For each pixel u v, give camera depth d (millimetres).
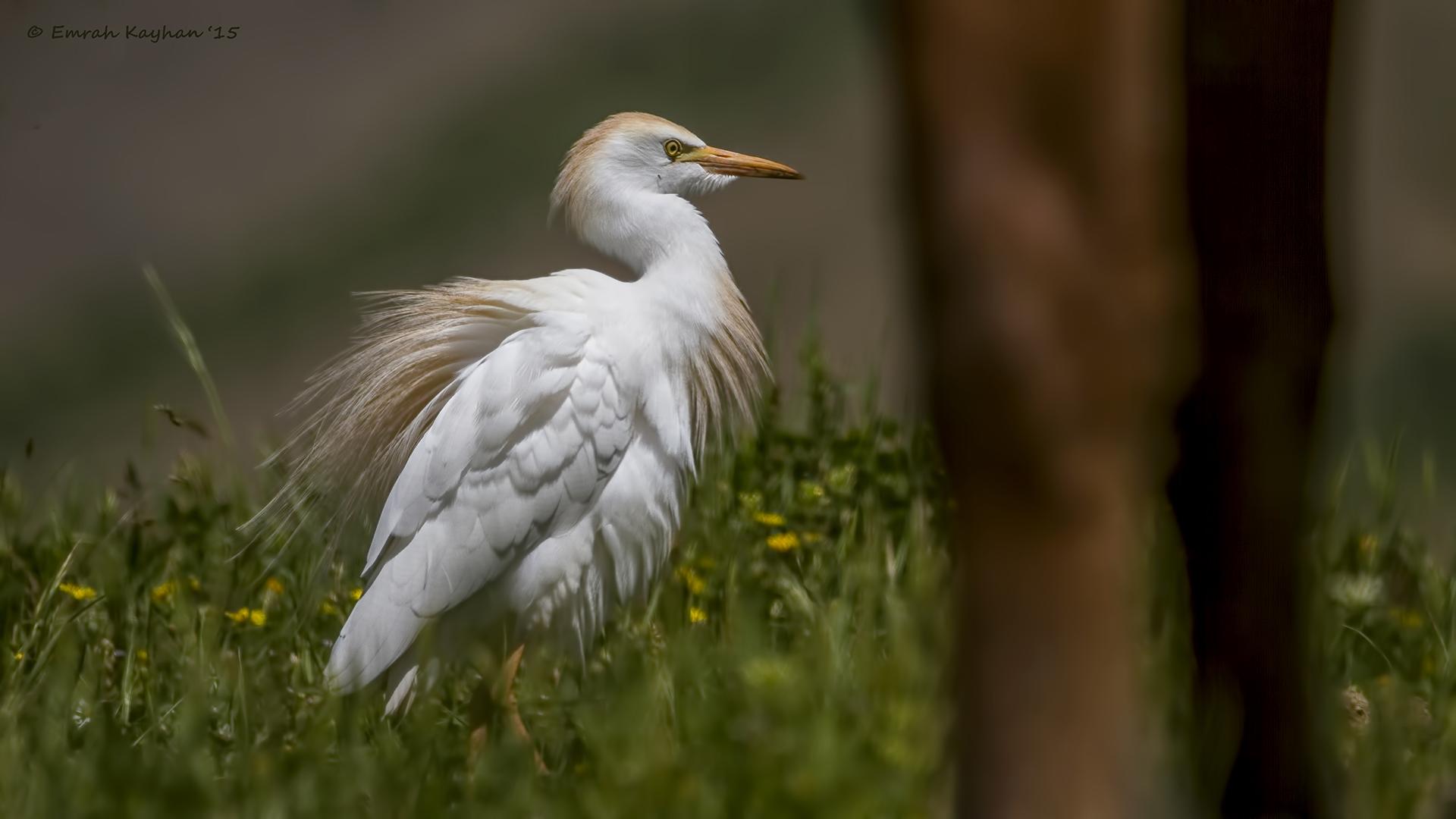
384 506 9680
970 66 2422
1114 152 2432
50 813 6492
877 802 6270
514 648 9633
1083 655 2635
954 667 2846
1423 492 11633
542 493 9289
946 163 2441
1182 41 4574
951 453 2586
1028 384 2471
